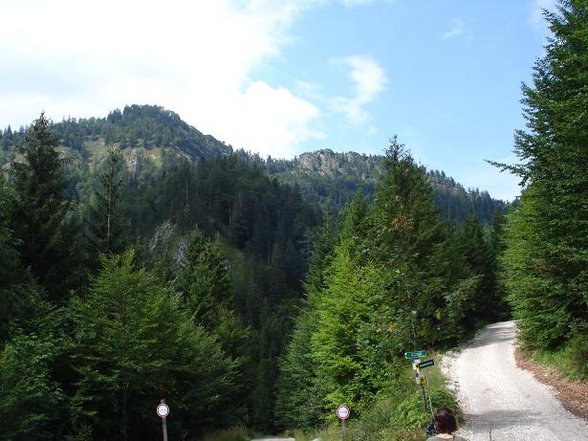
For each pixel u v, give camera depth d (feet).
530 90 57.57
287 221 532.32
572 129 48.47
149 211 478.18
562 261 60.08
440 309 46.26
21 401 54.75
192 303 157.28
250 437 131.85
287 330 276.62
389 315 46.01
